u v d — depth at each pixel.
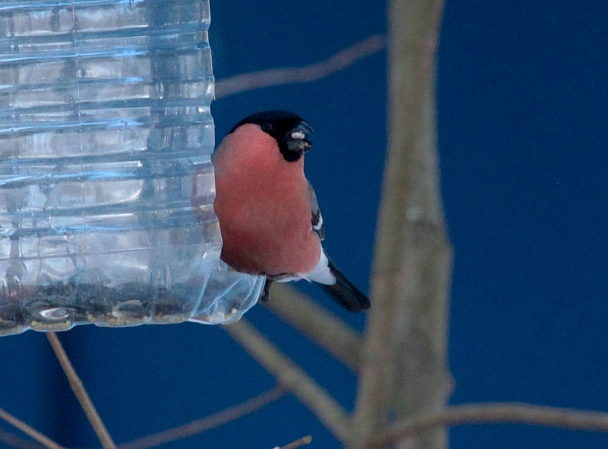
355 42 11.01
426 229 7.77
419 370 7.67
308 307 8.07
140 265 5.62
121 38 5.88
